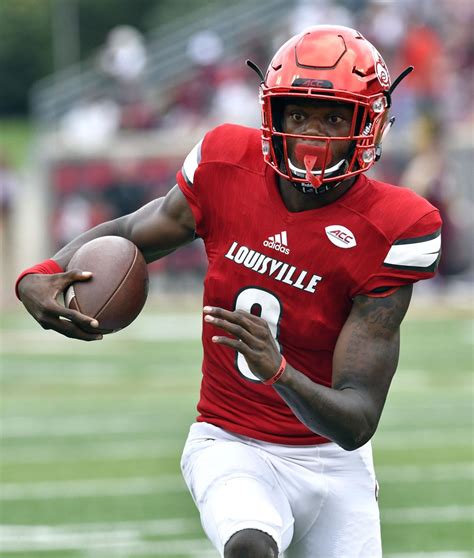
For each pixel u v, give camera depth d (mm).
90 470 26688
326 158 12023
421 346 45406
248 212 12625
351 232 12258
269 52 65250
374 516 13289
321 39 12227
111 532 21391
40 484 25406
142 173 57625
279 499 12750
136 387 37875
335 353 12266
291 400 11523
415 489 24859
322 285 12344
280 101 12227
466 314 52750
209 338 13094
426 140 54656
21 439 30297
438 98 59438
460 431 31031
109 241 13125
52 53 114188
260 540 11625
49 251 58438
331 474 13062
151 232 13461
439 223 12391
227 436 13133
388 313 12250
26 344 47656
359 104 12047
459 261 55750
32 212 62438
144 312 54812
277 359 11297
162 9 109688
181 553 19891
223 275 12781
